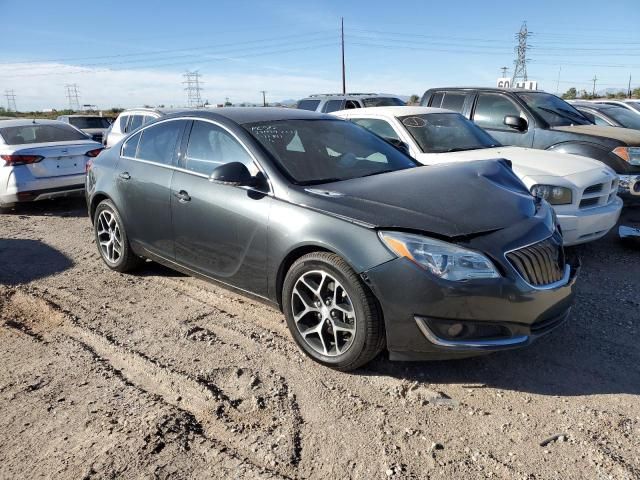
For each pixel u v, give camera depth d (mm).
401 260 2941
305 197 3422
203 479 2432
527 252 3064
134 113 10562
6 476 2461
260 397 3070
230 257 3877
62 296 4703
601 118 9977
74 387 3219
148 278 5125
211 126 4207
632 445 2615
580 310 4215
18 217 8344
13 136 8719
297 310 3480
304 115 4535
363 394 3094
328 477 2439
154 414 2918
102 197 5266
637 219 7363
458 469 2477
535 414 2891
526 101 7602
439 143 6074
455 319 2932
